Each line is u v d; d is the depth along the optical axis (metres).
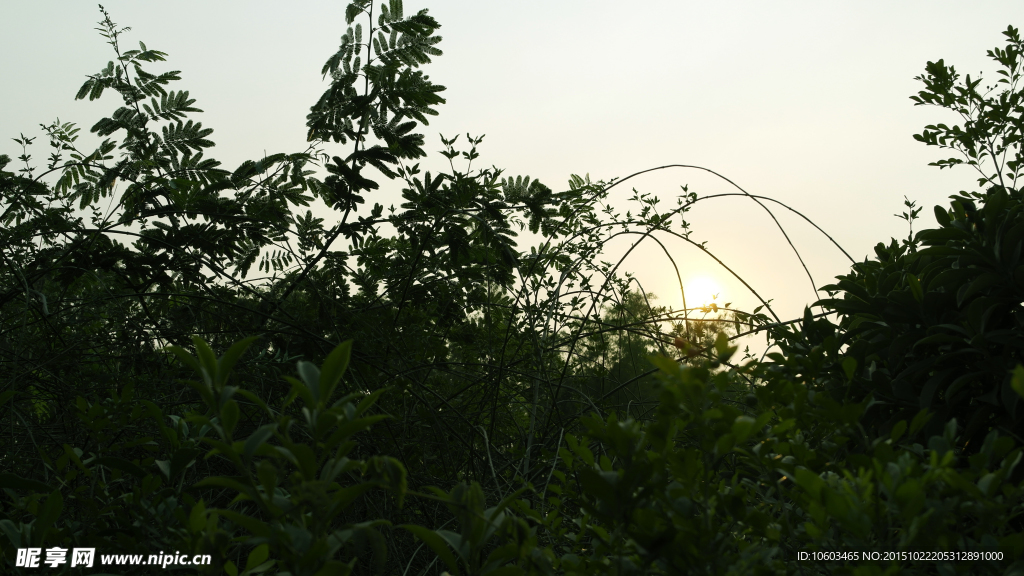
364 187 4.01
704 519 1.16
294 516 1.14
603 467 1.56
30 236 3.62
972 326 1.73
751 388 2.06
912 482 1.04
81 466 1.52
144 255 3.76
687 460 1.20
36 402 3.22
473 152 4.02
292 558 1.07
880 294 2.19
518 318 4.04
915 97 4.14
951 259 1.96
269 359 3.22
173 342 3.51
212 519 1.23
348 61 4.16
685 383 1.14
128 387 1.81
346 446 1.14
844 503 1.07
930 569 1.31
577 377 4.40
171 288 3.88
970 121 3.93
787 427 1.31
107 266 3.75
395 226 4.14
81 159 3.89
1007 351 1.66
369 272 4.53
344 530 1.17
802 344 2.15
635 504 1.14
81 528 1.66
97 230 3.61
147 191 3.98
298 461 1.07
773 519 1.50
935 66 4.03
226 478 1.11
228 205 4.02
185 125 4.24
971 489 1.06
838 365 1.92
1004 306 1.85
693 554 1.10
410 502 2.93
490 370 3.72
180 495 1.57
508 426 4.19
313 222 4.33
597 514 1.16
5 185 3.64
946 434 1.31
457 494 1.25
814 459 1.34
